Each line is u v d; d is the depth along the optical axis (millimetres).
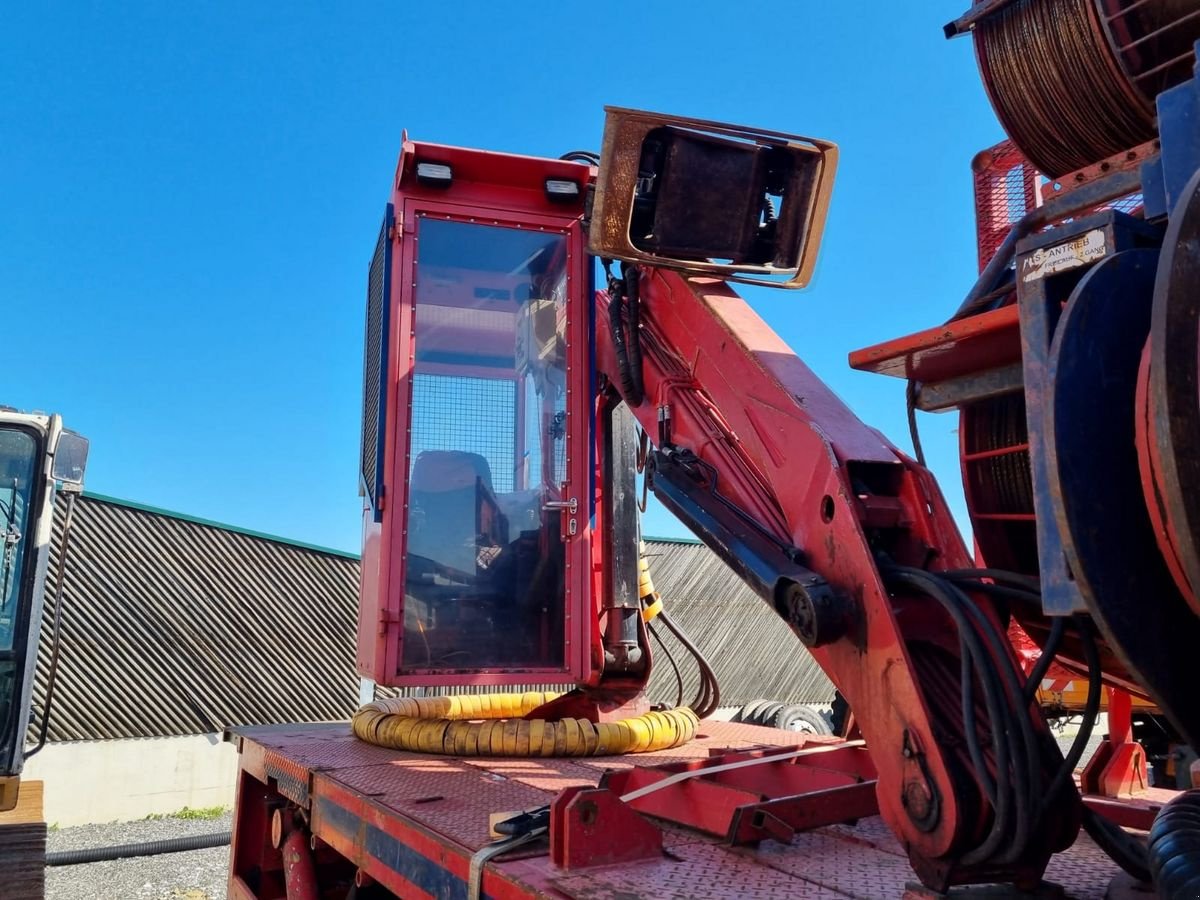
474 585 3418
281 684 11125
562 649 3449
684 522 2535
